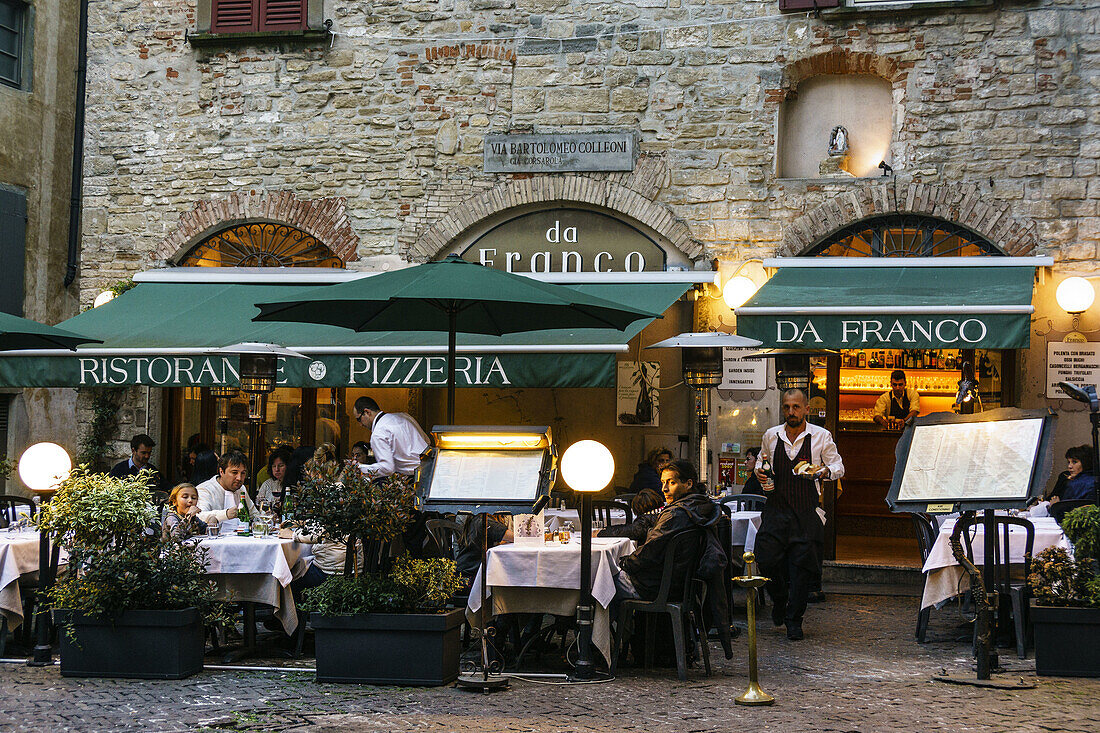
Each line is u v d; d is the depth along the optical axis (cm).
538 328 885
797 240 1233
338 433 1422
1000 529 862
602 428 1428
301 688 675
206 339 1126
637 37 1275
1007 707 632
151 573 706
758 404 1239
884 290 1125
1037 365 1188
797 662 775
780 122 1255
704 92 1262
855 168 1263
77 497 709
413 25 1313
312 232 1323
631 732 577
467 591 811
